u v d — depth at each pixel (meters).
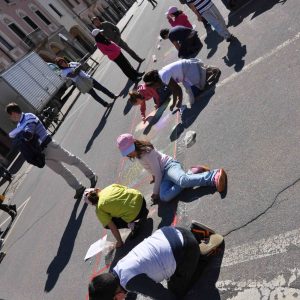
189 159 5.23
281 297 2.91
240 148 4.54
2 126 20.45
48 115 16.47
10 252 8.71
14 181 14.38
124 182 6.57
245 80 5.51
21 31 30.30
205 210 4.20
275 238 3.31
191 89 6.03
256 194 3.81
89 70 20.89
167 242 3.18
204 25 8.69
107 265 5.17
